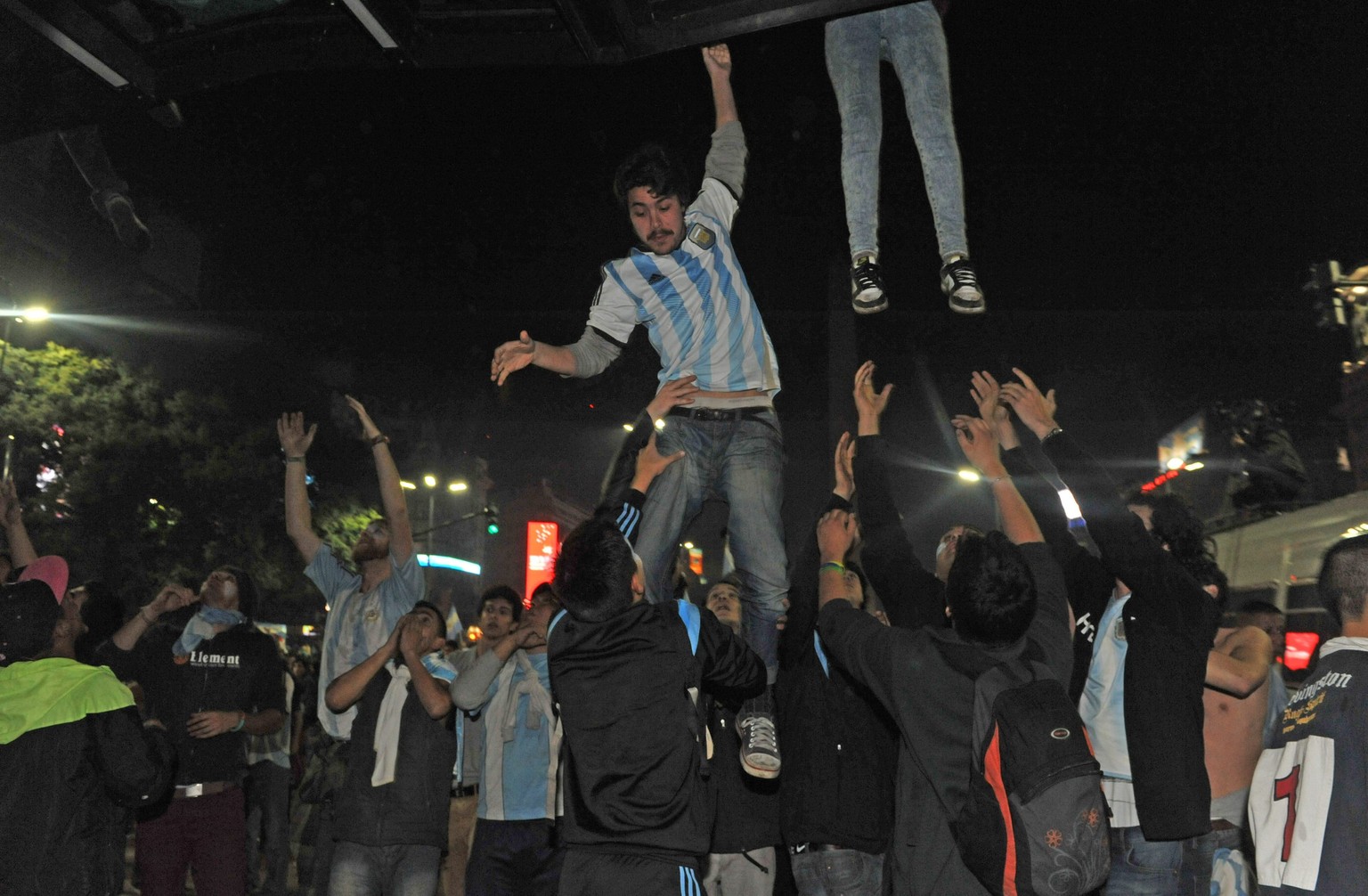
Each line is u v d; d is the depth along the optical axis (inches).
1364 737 123.2
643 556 165.3
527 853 251.6
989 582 139.0
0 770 153.4
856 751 176.6
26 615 162.6
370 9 197.5
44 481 895.1
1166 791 149.7
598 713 151.0
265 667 254.4
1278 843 128.8
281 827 313.1
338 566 245.4
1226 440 750.5
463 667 270.7
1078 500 159.8
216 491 944.9
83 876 156.1
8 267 733.3
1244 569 609.0
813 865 175.3
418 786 216.7
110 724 160.6
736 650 158.9
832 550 170.2
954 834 135.4
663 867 144.5
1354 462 838.5
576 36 195.9
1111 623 169.6
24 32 214.4
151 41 219.0
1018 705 132.2
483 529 1749.5
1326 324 681.0
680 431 162.7
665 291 163.0
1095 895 162.1
